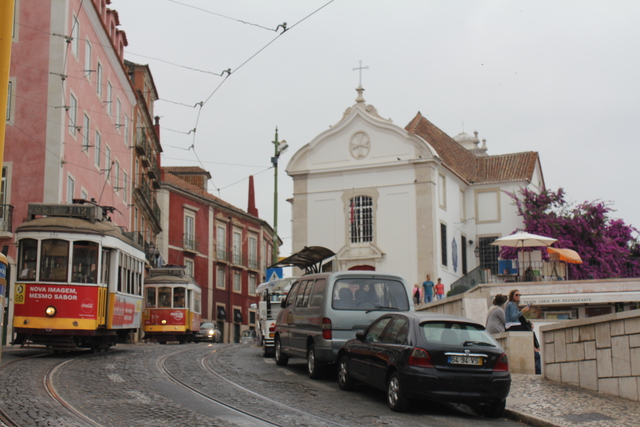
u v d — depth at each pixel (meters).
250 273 67.69
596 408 11.59
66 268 19.59
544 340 15.12
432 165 41.16
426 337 11.52
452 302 23.88
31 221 20.09
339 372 14.03
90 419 9.78
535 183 48.78
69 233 19.77
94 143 34.88
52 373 14.62
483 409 11.88
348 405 12.02
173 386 13.39
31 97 29.25
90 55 34.16
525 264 32.28
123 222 41.81
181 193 57.16
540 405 11.95
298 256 27.39
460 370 11.30
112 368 16.12
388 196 41.69
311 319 15.55
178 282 39.59
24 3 29.77
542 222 41.88
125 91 42.56
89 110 33.91
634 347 12.20
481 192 46.53
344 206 42.53
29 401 11.02
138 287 24.64
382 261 41.12
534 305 24.98
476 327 11.91
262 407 11.34
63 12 29.67
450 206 43.78
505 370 11.51
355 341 13.65
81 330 19.50
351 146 42.88
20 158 28.92
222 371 16.28
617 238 42.06
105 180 35.75
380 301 15.08
